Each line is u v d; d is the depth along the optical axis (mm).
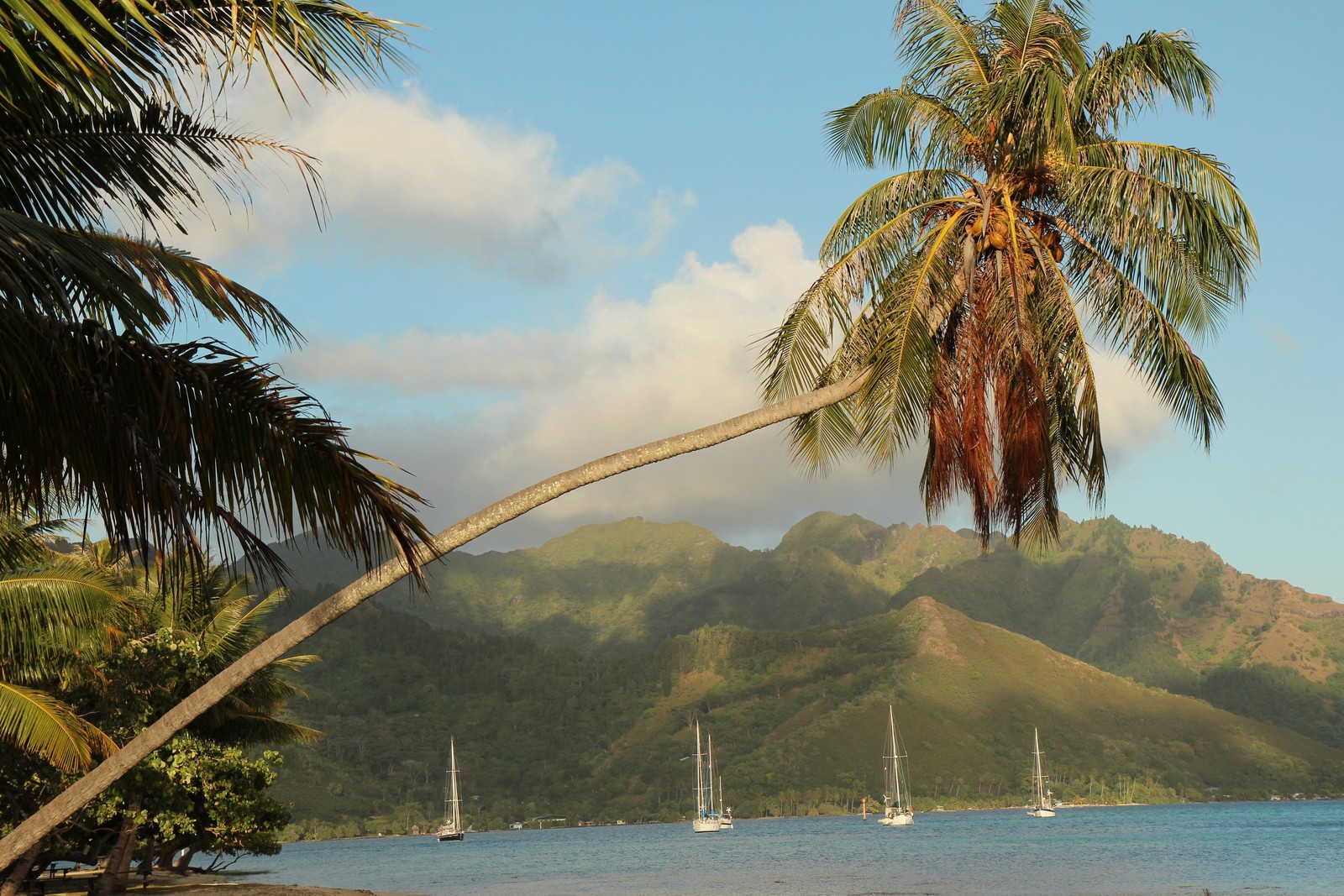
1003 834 158375
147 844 41281
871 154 14062
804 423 13062
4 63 5656
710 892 66000
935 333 12562
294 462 7160
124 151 7129
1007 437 12180
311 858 154750
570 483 9281
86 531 6727
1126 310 12445
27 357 5824
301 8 6059
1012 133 12719
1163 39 12172
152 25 6191
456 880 90125
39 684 24844
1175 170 12133
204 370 6906
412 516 7457
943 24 13750
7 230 5387
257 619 34844
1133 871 75562
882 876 77562
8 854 7531
